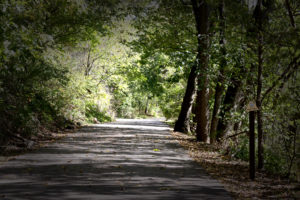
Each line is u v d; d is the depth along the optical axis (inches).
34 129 602.2
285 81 362.9
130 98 1996.8
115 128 958.4
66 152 470.9
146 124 1306.6
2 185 279.7
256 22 365.7
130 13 868.6
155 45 795.4
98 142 603.8
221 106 623.5
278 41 330.0
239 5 355.6
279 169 387.2
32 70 598.9
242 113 522.9
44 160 402.0
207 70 579.5
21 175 318.3
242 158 496.7
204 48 600.1
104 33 858.8
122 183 300.7
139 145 589.3
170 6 836.0
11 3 525.7
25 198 244.8
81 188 278.2
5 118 502.3
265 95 383.9
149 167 382.6
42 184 287.1
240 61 440.5
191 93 944.9
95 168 364.2
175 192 276.1
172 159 449.4
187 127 946.7
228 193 279.9
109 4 846.5
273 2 373.1
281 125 390.6
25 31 550.3
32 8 640.4
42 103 702.5
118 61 1224.8
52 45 727.7
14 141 498.6
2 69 523.5
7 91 531.5
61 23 719.7
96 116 1244.5
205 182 318.7
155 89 1732.3
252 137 346.0
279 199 268.8
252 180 338.3
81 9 806.5
